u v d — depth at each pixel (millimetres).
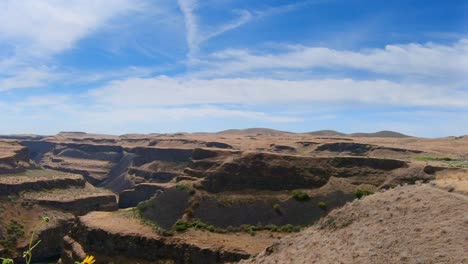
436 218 28078
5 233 105250
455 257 22344
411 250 24938
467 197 30516
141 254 69812
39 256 105312
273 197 78688
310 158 86750
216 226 73375
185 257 65188
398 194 35281
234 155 98875
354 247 29172
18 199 120938
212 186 83688
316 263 30219
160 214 79938
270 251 38625
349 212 36188
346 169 83688
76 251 77125
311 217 72375
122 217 84750
